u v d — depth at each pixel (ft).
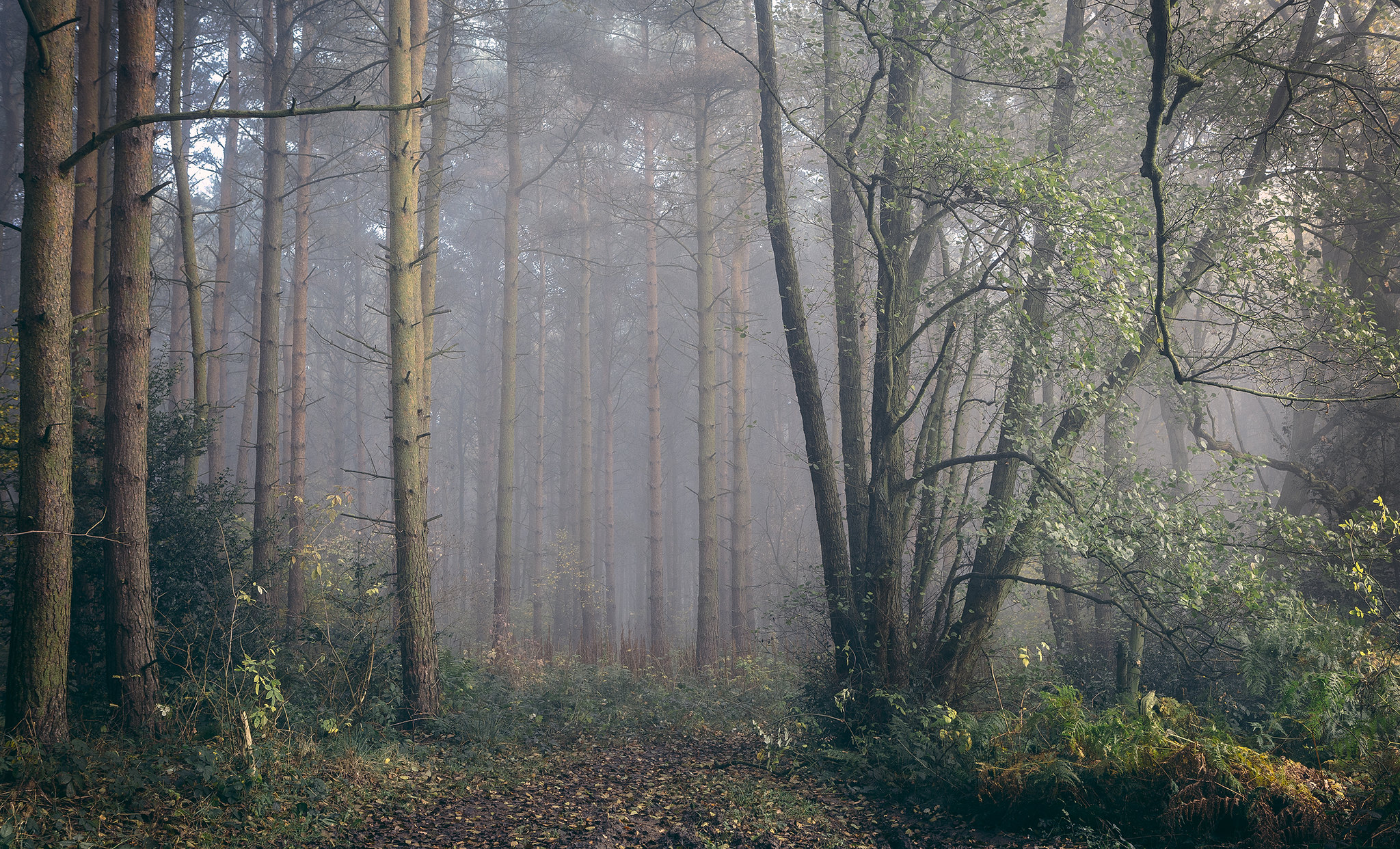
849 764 27.58
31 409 21.68
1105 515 26.84
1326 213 33.14
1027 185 26.04
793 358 34.30
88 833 17.16
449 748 30.42
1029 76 28.19
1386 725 21.20
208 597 33.58
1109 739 21.68
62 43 22.11
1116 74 30.27
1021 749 23.41
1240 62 30.27
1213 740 20.30
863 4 30.30
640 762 30.40
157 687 25.93
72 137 22.49
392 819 21.43
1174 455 49.93
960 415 35.70
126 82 26.50
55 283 22.04
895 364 32.27
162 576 32.68
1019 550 29.45
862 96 34.58
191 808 19.47
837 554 33.01
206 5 58.18
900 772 26.08
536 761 29.86
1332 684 22.04
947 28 27.25
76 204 34.50
